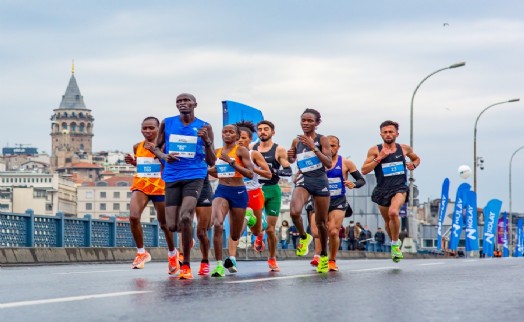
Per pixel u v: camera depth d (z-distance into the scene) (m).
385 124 19.44
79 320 8.23
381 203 19.66
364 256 50.91
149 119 17.56
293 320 8.13
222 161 16.02
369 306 9.34
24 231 27.55
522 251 91.56
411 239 56.69
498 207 70.12
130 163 18.05
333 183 18.52
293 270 18.50
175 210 14.88
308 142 16.52
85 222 31.34
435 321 8.03
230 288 11.95
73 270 19.05
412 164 19.64
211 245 36.03
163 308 9.21
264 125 19.03
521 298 10.26
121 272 17.44
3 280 14.40
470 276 14.49
